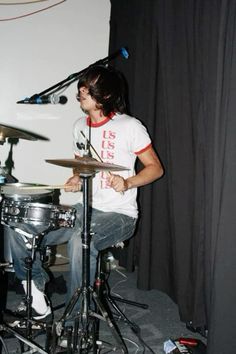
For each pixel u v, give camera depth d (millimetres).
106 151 1718
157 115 2246
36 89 3244
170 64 1956
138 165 2414
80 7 3238
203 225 1753
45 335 1788
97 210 1716
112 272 2715
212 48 1629
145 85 2373
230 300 1405
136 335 1793
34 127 3281
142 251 2299
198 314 1820
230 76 1398
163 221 2248
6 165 2941
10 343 1736
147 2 2332
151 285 2359
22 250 1745
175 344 1664
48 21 3211
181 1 1897
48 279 1922
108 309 2043
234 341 1408
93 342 1483
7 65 3199
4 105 3230
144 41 2375
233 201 1382
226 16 1473
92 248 1638
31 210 1528
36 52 3219
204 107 1713
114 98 1690
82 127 1813
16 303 2119
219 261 1417
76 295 1485
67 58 3258
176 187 1947
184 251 1920
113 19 2965
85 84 1650
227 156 1389
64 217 1559
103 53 3293
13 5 3162
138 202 2424
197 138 1788
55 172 3338
